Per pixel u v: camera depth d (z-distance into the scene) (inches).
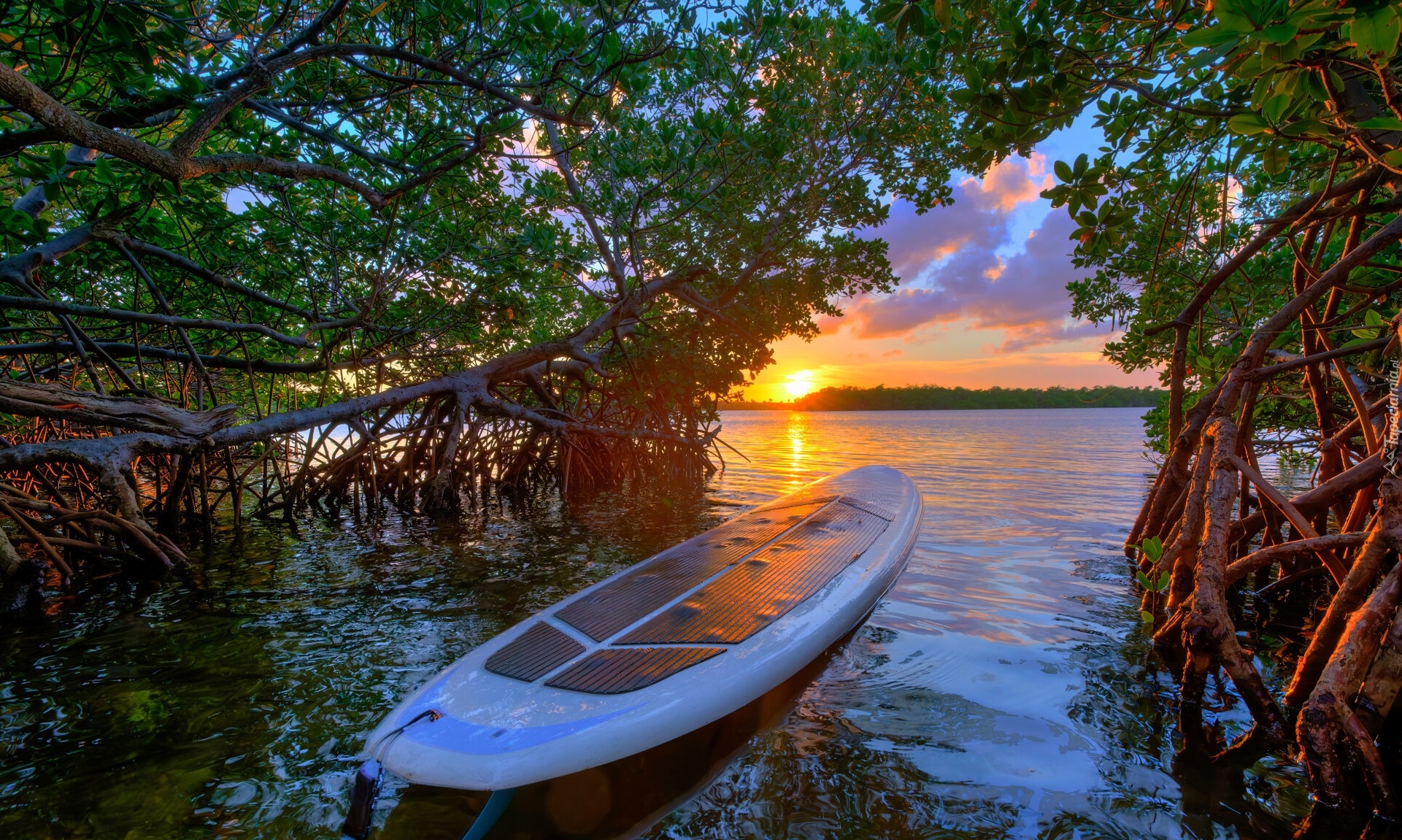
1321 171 180.5
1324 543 108.3
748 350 486.6
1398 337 96.2
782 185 389.7
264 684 124.4
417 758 83.4
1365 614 91.0
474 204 298.4
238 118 195.9
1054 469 511.2
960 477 454.6
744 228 394.3
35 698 118.6
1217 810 83.6
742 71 321.4
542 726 90.0
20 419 281.0
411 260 271.6
